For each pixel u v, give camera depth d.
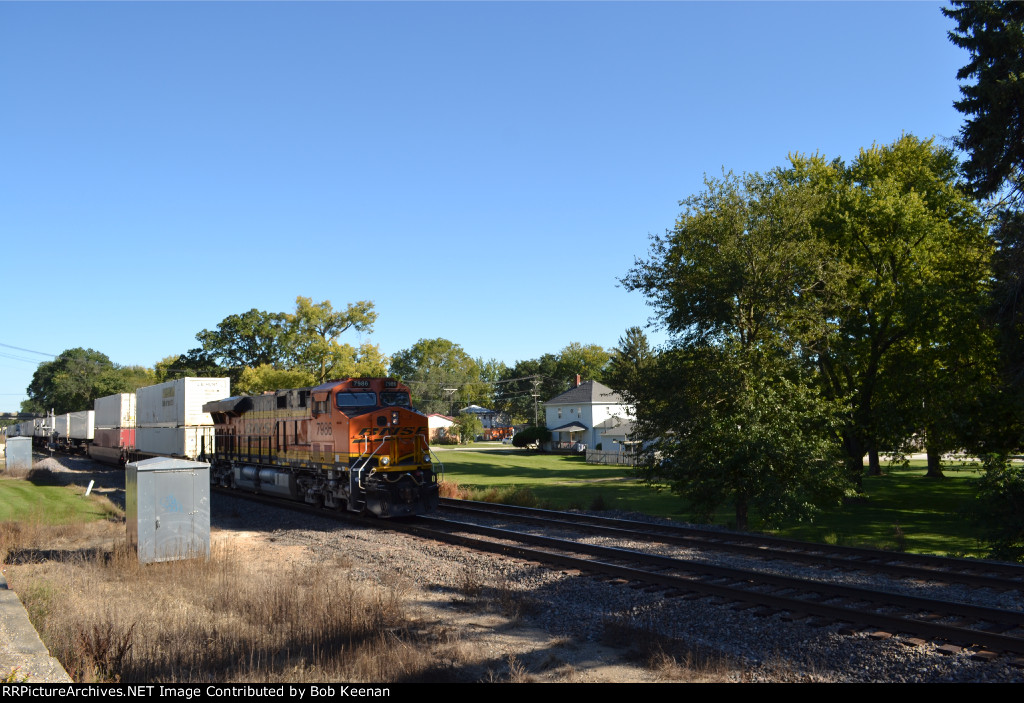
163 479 12.78
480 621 9.67
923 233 27.78
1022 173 21.19
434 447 84.88
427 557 13.99
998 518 15.97
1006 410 25.61
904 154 30.88
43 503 22.50
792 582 10.88
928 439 30.11
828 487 21.00
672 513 24.70
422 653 7.99
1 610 8.95
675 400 22.03
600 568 12.20
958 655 7.78
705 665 7.69
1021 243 19.70
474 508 21.56
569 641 8.76
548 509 22.30
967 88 22.55
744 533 15.99
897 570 12.07
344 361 57.94
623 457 51.91
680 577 11.27
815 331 22.95
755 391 20.98
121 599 10.15
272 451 23.31
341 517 19.14
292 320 60.66
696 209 23.97
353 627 8.71
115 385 85.81
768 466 19.69
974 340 26.59
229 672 7.42
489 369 147.50
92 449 43.94
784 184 24.50
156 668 7.45
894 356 31.02
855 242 29.31
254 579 11.39
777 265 22.59
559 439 73.75
